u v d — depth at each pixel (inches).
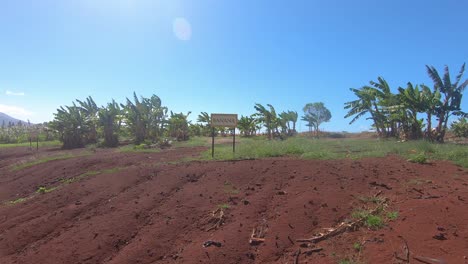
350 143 754.8
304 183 320.2
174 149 835.4
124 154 730.2
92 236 264.4
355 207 254.8
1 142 1958.7
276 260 204.8
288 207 267.0
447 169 359.3
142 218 287.7
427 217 218.2
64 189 409.7
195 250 224.5
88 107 1423.5
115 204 327.9
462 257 172.2
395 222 221.1
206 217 273.1
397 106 897.5
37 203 373.4
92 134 1376.7
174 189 350.9
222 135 1718.8
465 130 1058.7
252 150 565.9
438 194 263.3
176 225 266.1
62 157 774.5
